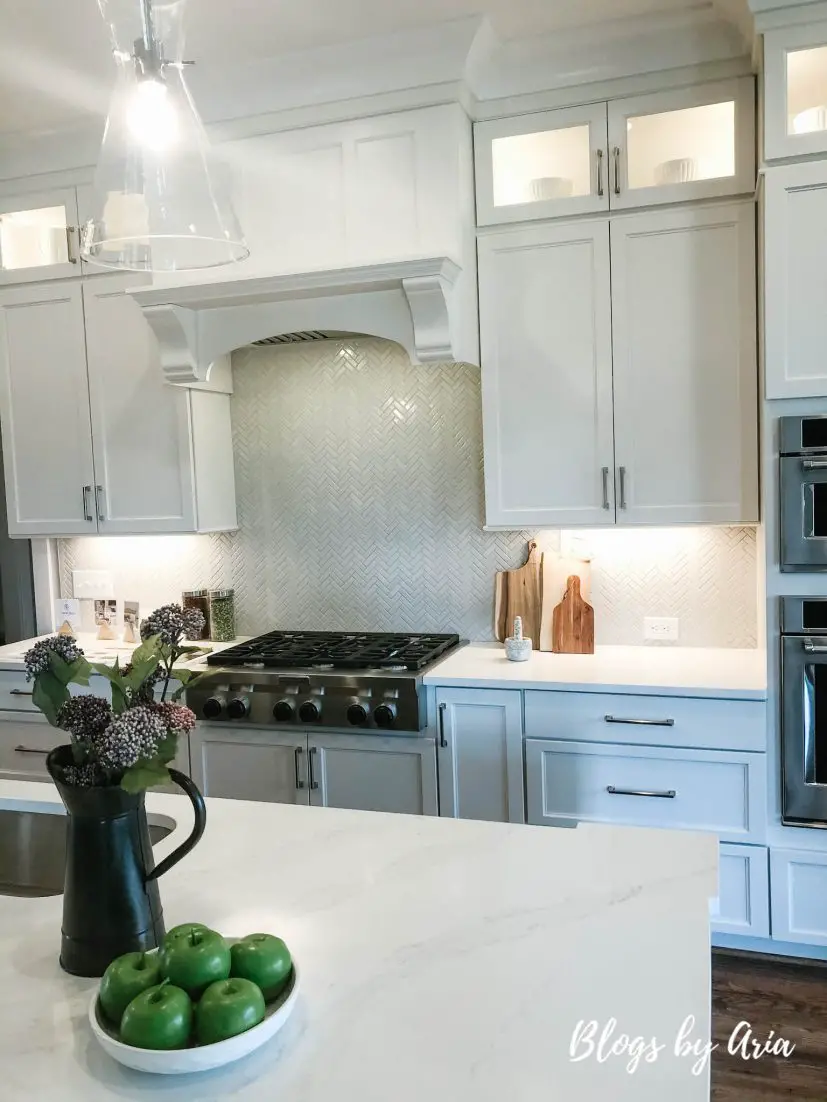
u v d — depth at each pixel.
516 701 2.88
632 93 2.89
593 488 3.04
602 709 2.81
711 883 1.44
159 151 1.48
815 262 2.57
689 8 2.67
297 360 3.67
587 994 1.15
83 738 1.23
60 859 1.91
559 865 1.53
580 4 2.63
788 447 2.62
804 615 2.64
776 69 2.54
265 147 3.12
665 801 2.79
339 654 3.17
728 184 2.82
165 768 1.18
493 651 3.34
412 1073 1.00
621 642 3.37
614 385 2.99
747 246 2.82
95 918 1.24
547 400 3.07
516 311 3.07
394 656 3.11
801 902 2.71
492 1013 1.11
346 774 3.05
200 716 3.13
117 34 1.48
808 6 2.48
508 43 2.86
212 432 3.60
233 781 3.17
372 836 1.68
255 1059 1.04
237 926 1.34
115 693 1.28
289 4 2.56
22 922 1.44
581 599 3.28
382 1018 1.11
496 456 3.14
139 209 1.48
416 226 2.98
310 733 3.07
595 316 2.99
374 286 2.96
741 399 2.86
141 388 3.47
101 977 1.24
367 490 3.62
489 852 1.59
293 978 1.13
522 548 3.45
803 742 2.67
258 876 1.52
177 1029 1.00
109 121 1.49
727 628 3.26
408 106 2.95
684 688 2.73
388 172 3.00
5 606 3.96
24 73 2.88
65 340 3.55
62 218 3.70
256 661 3.17
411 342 3.03
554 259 3.02
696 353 2.90
